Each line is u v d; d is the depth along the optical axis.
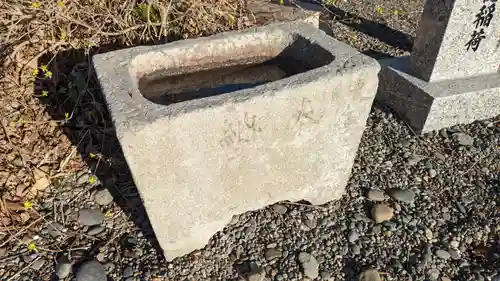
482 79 2.60
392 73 2.66
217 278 1.75
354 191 2.14
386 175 2.25
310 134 1.71
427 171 2.28
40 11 2.33
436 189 2.19
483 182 2.24
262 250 1.85
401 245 1.89
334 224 1.97
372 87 1.69
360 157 2.35
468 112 2.57
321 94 1.60
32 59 2.32
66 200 2.06
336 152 1.84
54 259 1.81
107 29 2.50
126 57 1.75
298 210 2.02
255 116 1.53
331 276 1.77
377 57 3.21
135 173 1.47
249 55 2.00
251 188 1.77
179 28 2.61
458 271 1.80
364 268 1.79
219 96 1.49
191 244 1.80
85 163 2.22
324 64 1.82
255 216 1.98
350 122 1.76
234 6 2.86
